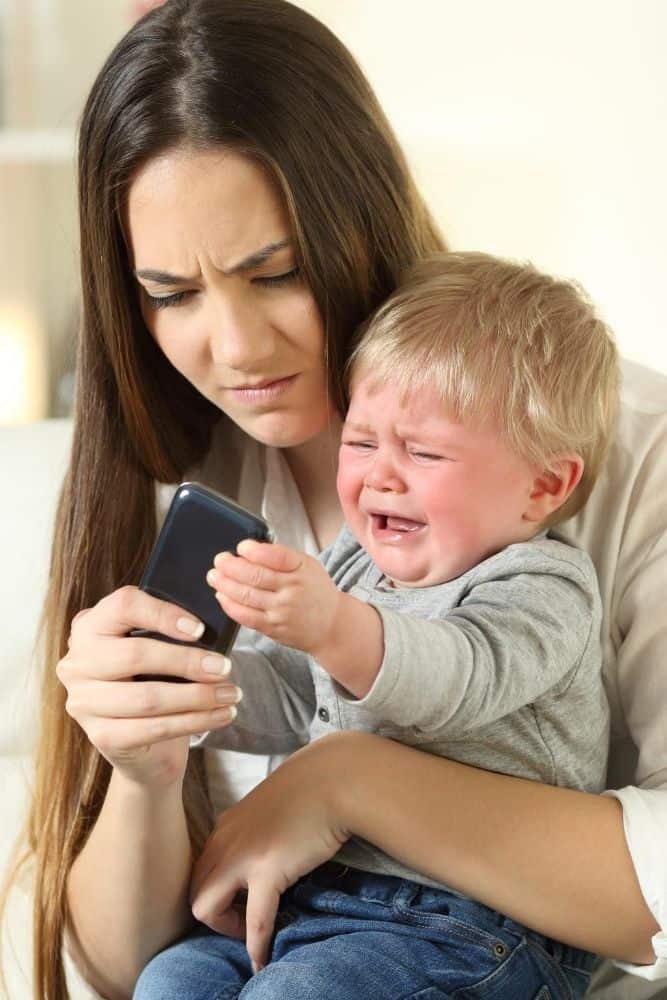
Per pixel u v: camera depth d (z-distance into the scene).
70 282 3.15
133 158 1.12
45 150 3.25
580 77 2.95
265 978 1.02
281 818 1.10
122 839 1.10
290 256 1.14
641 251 2.91
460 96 3.11
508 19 3.02
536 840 1.06
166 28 1.14
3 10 3.28
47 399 3.43
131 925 1.13
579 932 1.06
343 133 1.16
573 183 2.99
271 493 1.39
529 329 1.13
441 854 1.07
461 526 1.11
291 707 1.27
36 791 1.33
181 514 1.00
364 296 1.20
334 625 0.93
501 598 1.06
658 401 1.29
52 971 1.21
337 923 1.09
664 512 1.23
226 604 0.93
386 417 1.12
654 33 2.84
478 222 3.03
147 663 0.98
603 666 1.22
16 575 1.66
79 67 3.32
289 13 1.18
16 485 1.71
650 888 1.04
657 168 2.87
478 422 1.10
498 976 1.05
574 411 1.13
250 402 1.19
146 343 1.29
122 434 1.33
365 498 1.14
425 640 0.97
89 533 1.33
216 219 1.11
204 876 1.12
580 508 1.21
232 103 1.10
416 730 1.03
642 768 1.16
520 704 1.03
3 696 1.63
